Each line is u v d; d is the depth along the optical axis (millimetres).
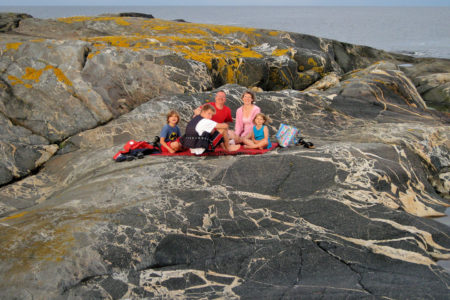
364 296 3822
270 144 6879
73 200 5277
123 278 4109
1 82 8852
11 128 8164
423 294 3859
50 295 3838
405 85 11234
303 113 9383
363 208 5230
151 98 9711
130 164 6281
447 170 7418
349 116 9430
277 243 4633
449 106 13281
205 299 3848
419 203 5922
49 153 7773
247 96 7062
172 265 4355
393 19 145875
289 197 5371
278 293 3893
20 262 4117
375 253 4574
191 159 6309
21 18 15977
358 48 20016
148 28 15820
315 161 5973
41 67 9406
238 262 4383
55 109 8711
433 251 4805
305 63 14430
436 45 40531
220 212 4984
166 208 4973
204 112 6375
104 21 16156
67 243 4352
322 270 4316
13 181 7043
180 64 10383
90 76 9492
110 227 4609
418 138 7742
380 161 6184
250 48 14555
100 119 8844
